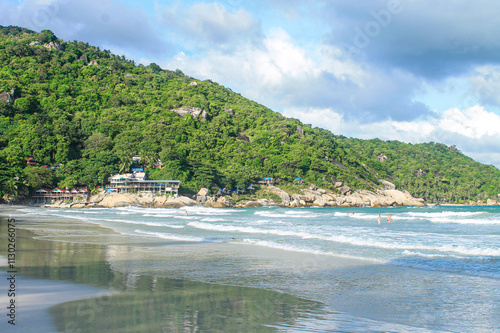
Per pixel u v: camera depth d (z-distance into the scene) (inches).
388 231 1510.8
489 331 399.2
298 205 5157.5
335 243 1113.4
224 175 5206.7
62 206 4089.6
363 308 476.1
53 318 397.7
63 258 807.1
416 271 707.4
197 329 374.9
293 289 567.8
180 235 1342.3
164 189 4603.8
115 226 1738.4
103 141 5231.3
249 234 1390.3
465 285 604.4
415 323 422.9
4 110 5388.8
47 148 4776.1
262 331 376.5
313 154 6510.8
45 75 7185.0
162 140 5649.6
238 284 595.8
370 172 7470.5
